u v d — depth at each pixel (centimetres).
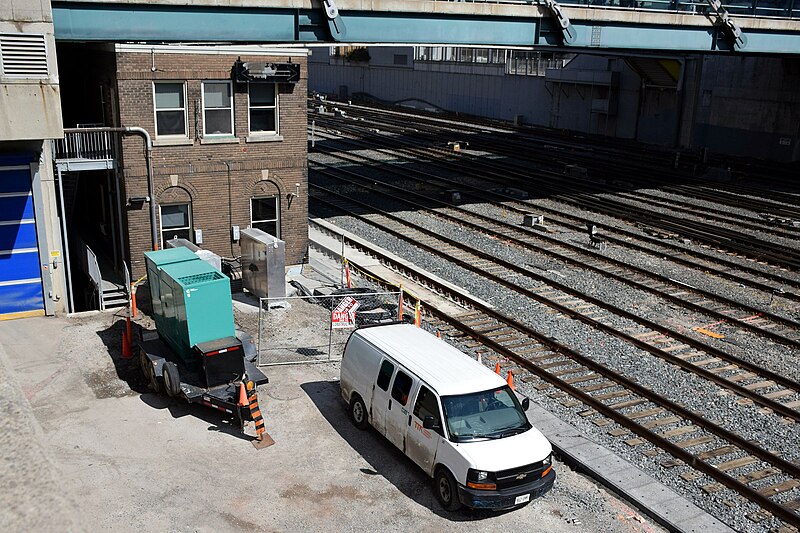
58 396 1398
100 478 1119
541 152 4938
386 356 1242
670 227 2927
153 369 1393
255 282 1961
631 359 1658
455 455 1053
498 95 7138
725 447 1279
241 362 1345
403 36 2091
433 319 1894
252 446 1238
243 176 2117
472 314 1920
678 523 1043
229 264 2064
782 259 2483
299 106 2145
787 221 3050
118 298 2002
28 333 1711
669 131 5503
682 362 1617
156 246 1998
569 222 3011
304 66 2114
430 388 1128
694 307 2006
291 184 2194
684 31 2688
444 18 2155
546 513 1078
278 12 1858
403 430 1176
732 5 2806
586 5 2391
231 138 2072
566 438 1277
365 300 1925
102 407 1361
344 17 1978
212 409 1352
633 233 2797
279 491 1107
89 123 2178
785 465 1208
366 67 9106
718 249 2655
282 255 1897
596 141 5638
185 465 1169
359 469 1180
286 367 1557
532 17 2306
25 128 1509
